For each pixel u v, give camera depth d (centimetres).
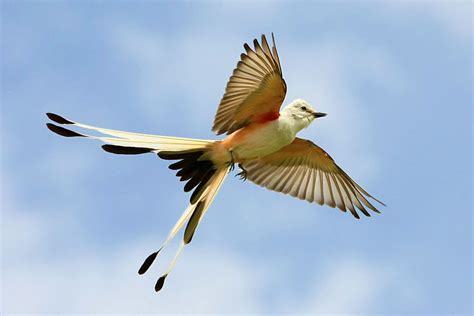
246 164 1282
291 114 1184
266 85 1098
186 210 1123
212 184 1138
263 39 1051
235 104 1123
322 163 1300
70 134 1026
